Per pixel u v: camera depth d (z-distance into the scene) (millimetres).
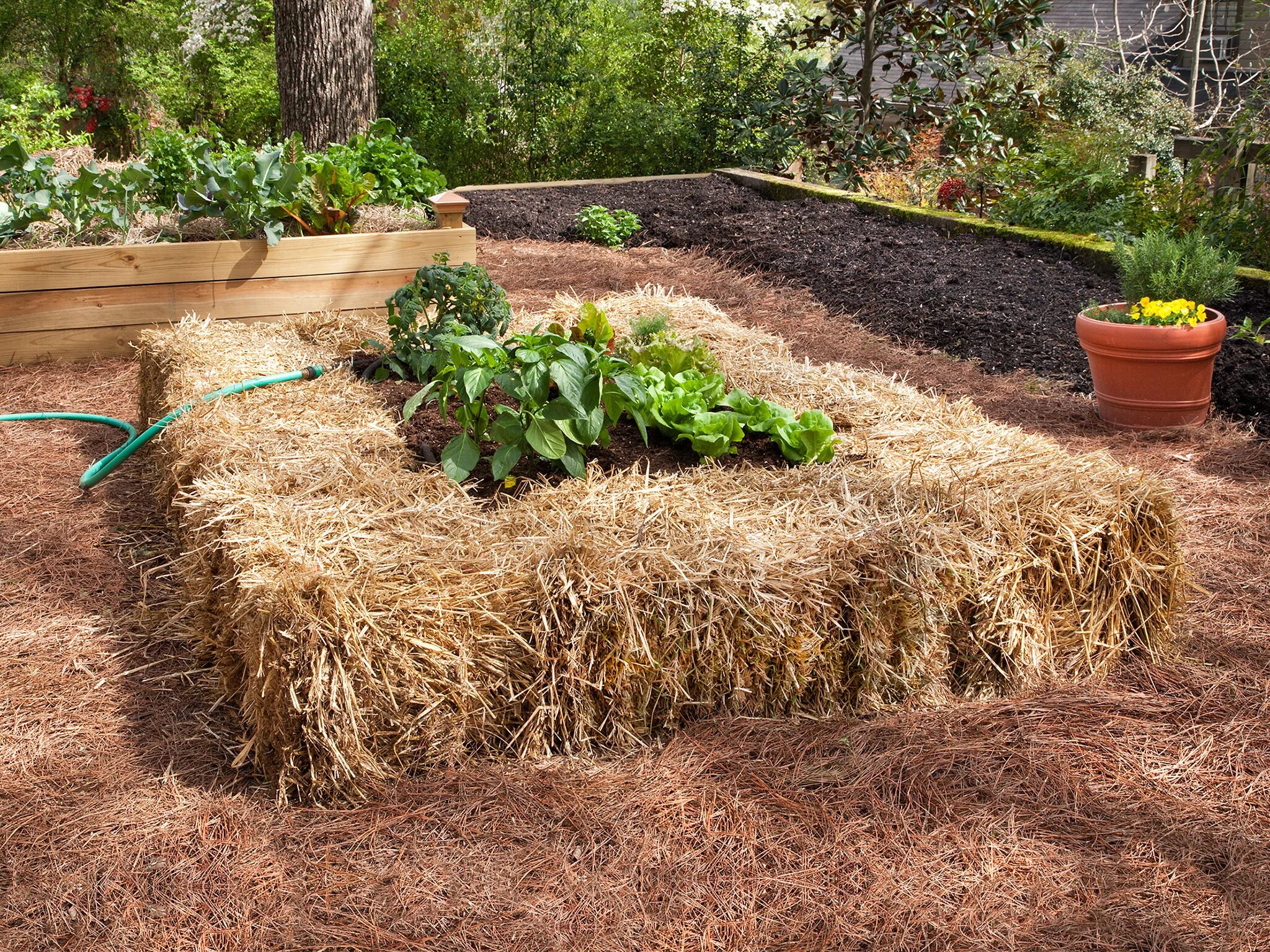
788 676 2756
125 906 2221
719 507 3025
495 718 2639
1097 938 2154
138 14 14680
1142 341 4676
